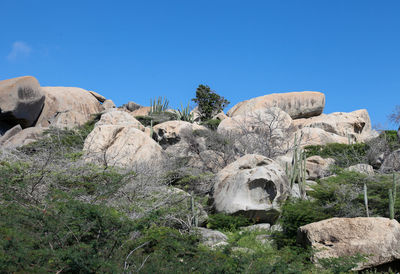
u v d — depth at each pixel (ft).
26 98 132.16
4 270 21.17
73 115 126.52
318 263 33.94
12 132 110.93
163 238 27.71
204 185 52.16
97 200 35.58
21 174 37.65
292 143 85.20
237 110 135.03
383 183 47.34
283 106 131.34
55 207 26.99
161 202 40.40
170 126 86.58
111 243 25.79
